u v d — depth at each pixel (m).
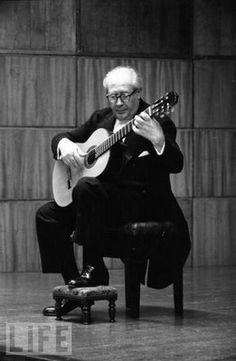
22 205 9.00
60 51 9.05
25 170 9.00
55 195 6.11
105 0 9.14
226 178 9.45
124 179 6.04
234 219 9.48
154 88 9.27
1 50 8.91
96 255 5.91
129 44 9.22
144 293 7.31
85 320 5.77
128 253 5.96
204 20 9.38
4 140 8.94
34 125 9.00
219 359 4.68
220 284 7.86
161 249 6.09
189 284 7.85
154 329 5.60
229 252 9.48
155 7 9.27
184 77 9.34
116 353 4.84
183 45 9.34
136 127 5.74
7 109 8.94
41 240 6.11
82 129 6.34
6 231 8.98
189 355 4.79
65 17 9.05
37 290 7.50
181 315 6.13
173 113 9.32
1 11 8.90
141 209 6.04
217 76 9.42
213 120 9.42
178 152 5.83
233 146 9.47
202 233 9.40
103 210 5.84
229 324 5.78
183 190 9.35
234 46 9.46
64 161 6.07
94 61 9.13
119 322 5.86
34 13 8.98
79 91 9.10
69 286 5.87
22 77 8.96
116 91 5.97
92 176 5.98
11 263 8.99
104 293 5.82
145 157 6.00
